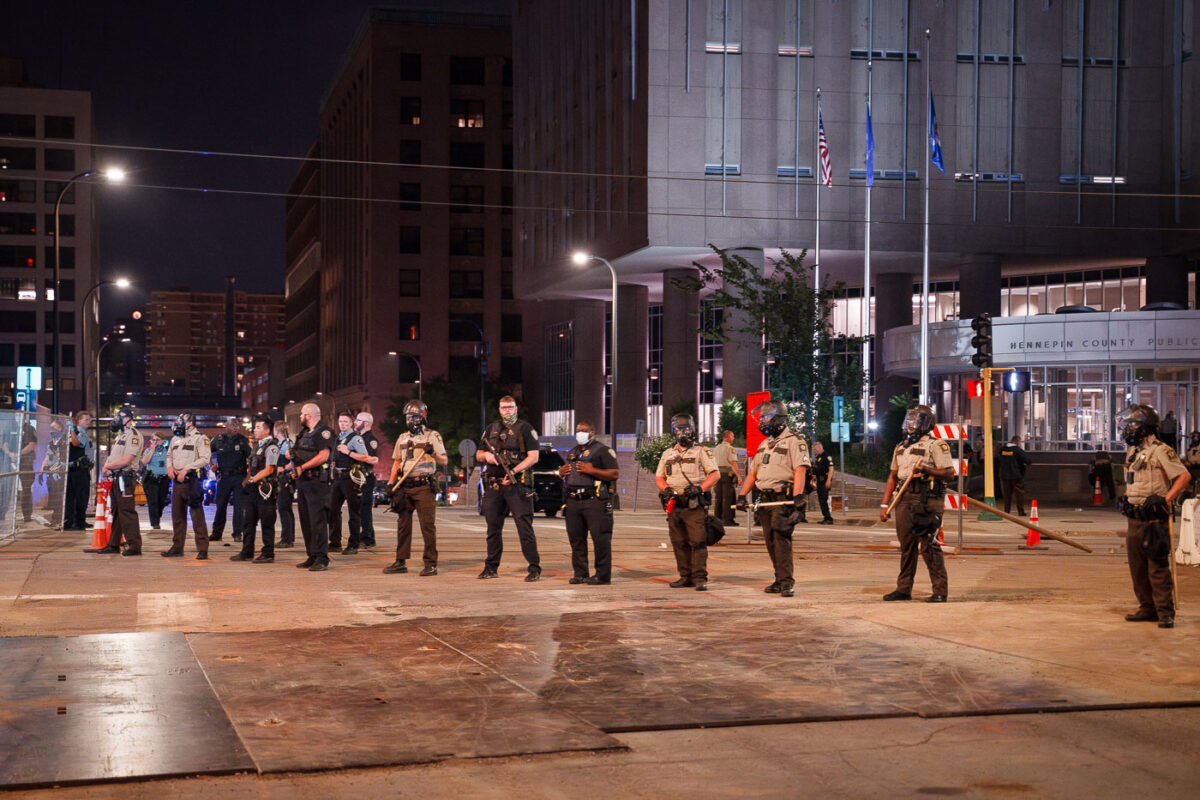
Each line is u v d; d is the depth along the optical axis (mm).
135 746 6016
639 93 56812
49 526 22469
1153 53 56188
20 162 123812
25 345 123250
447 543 20812
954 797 5414
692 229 55562
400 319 103062
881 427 48219
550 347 92125
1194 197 55156
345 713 6793
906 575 11727
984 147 56281
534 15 76125
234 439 19734
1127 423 10258
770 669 8133
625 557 17516
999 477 28188
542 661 8375
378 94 103000
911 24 56312
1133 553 10195
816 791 5496
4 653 8414
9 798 5262
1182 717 6922
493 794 5418
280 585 12812
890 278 63000
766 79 55781
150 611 10656
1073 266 61500
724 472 25297
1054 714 6996
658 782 5625
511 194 104875
